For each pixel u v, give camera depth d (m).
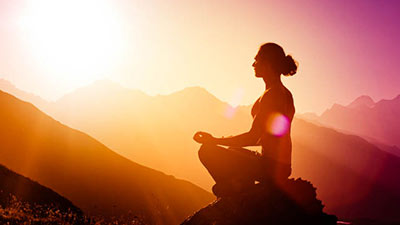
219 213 3.30
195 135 3.49
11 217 7.06
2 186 31.02
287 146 3.36
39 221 7.21
